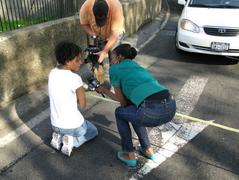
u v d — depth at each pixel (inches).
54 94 130.0
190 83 217.8
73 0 244.8
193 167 137.6
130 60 124.8
